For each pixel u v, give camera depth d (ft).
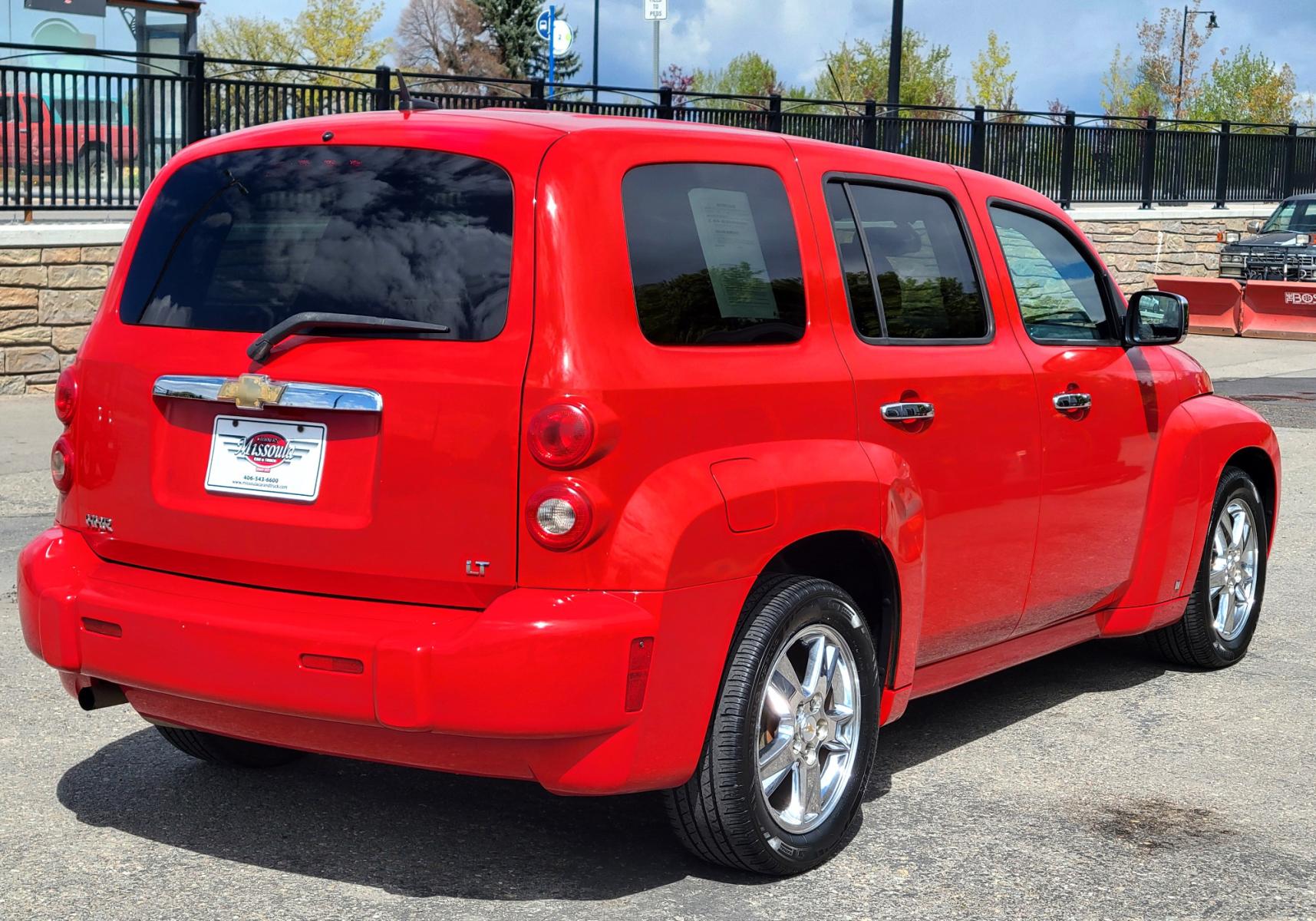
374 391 11.66
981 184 16.72
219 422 12.44
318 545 11.87
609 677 11.20
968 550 15.30
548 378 11.25
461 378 11.43
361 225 12.22
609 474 11.33
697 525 11.67
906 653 14.32
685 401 11.91
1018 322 16.47
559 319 11.41
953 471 14.94
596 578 11.30
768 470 12.46
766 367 12.81
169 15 59.31
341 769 15.55
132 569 12.98
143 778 15.12
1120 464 17.71
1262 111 190.90
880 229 14.87
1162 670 20.39
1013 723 17.84
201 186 13.14
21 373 42.24
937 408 14.70
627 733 11.46
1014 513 15.92
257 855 13.14
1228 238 89.10
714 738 12.21
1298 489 34.81
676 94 63.72
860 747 13.57
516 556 11.30
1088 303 18.01
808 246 13.80
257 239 12.66
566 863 13.10
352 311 11.99
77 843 13.33
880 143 72.49
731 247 12.96
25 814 14.02
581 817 14.26
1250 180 92.63
